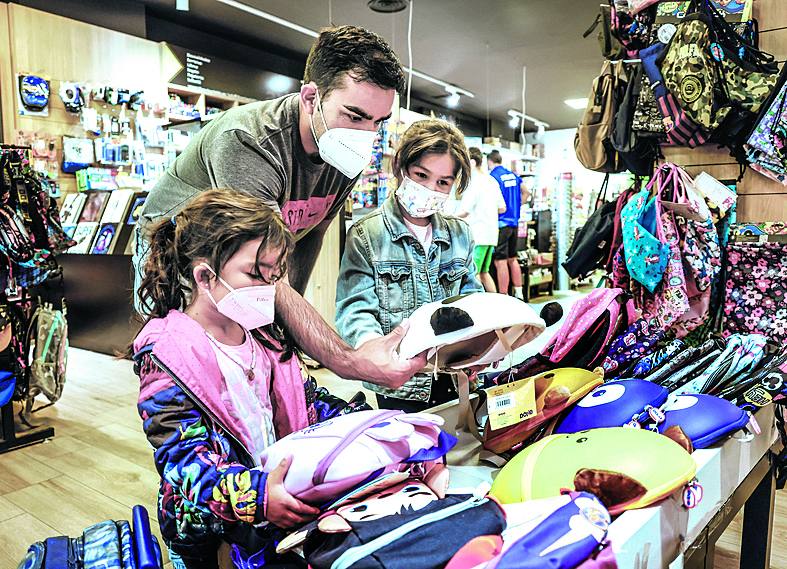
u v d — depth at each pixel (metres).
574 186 11.49
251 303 0.93
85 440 3.05
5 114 5.10
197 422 0.91
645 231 2.04
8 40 5.05
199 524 0.93
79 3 5.46
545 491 0.92
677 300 2.02
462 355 1.15
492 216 5.50
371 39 1.24
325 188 1.56
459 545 0.71
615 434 1.00
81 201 5.37
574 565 0.71
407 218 1.63
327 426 0.87
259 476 0.80
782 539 2.01
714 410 1.18
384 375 1.08
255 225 0.89
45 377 3.24
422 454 0.84
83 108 5.41
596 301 1.46
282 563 0.87
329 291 4.43
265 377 1.04
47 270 3.29
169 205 1.47
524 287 8.78
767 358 1.51
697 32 2.01
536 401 1.24
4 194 3.11
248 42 7.11
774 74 2.07
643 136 2.28
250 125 1.30
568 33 6.62
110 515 2.27
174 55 6.23
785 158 2.10
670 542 0.95
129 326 4.71
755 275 2.22
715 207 2.26
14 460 2.80
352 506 0.78
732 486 1.25
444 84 8.91
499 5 5.76
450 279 1.72
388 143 4.82
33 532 2.14
